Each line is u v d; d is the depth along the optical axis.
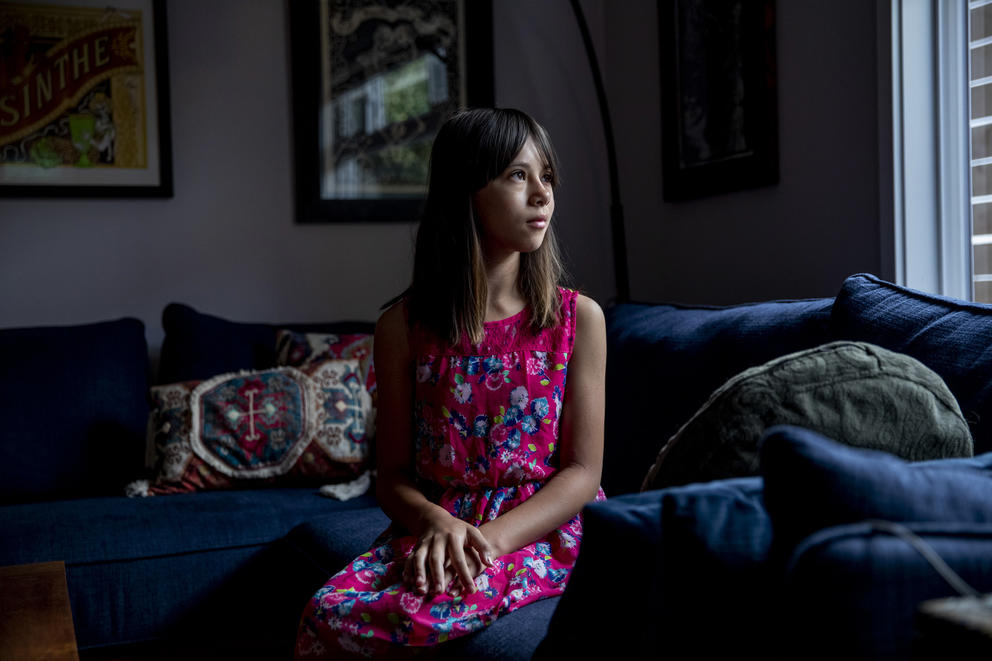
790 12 2.32
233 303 3.03
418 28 3.17
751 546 0.80
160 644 2.00
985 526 0.76
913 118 1.95
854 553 0.71
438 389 1.44
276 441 2.38
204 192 3.00
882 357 1.04
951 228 1.95
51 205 2.86
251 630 2.07
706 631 0.80
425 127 3.19
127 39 2.91
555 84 3.29
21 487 2.39
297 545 2.00
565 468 1.43
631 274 3.18
